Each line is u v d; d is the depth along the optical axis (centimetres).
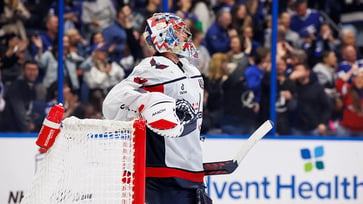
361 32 1686
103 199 744
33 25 1555
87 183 747
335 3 1680
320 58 1666
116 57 1595
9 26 1545
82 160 752
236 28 1628
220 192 1534
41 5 1554
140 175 734
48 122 745
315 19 1664
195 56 827
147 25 813
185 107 780
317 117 1658
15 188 1445
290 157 1581
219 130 1623
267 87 1633
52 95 1561
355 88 1673
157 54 820
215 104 1622
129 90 760
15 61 1544
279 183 1573
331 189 1598
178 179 786
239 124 1630
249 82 1625
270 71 1628
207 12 1623
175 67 791
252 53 1631
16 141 1448
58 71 1547
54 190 761
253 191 1558
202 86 830
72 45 1564
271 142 1571
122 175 738
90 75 1576
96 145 746
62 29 1546
